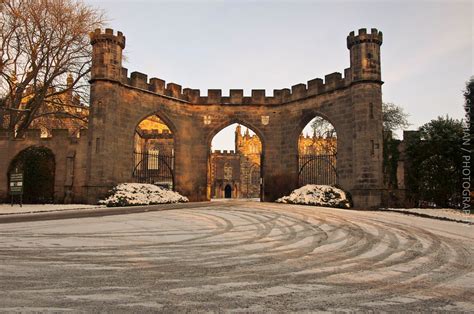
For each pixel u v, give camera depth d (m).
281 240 11.62
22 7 27.80
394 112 40.62
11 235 11.39
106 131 25.09
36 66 29.23
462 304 5.88
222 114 32.09
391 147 25.06
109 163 25.27
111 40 25.89
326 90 28.08
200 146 31.73
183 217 16.77
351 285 6.87
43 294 5.86
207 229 13.48
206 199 31.31
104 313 5.06
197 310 5.28
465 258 9.62
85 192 24.70
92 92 25.53
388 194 24.48
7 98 29.75
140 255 9.00
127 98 27.22
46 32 28.55
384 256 9.68
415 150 24.69
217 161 68.06
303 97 29.88
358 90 25.05
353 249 10.48
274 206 22.84
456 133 24.23
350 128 26.09
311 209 20.72
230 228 13.83
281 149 31.31
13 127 29.28
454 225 15.44
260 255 9.37
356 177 24.73
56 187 26.20
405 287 6.84
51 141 26.78
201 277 7.15
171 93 30.56
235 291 6.27
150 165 48.91
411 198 24.38
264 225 14.65
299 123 30.23
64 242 10.34
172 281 6.82
